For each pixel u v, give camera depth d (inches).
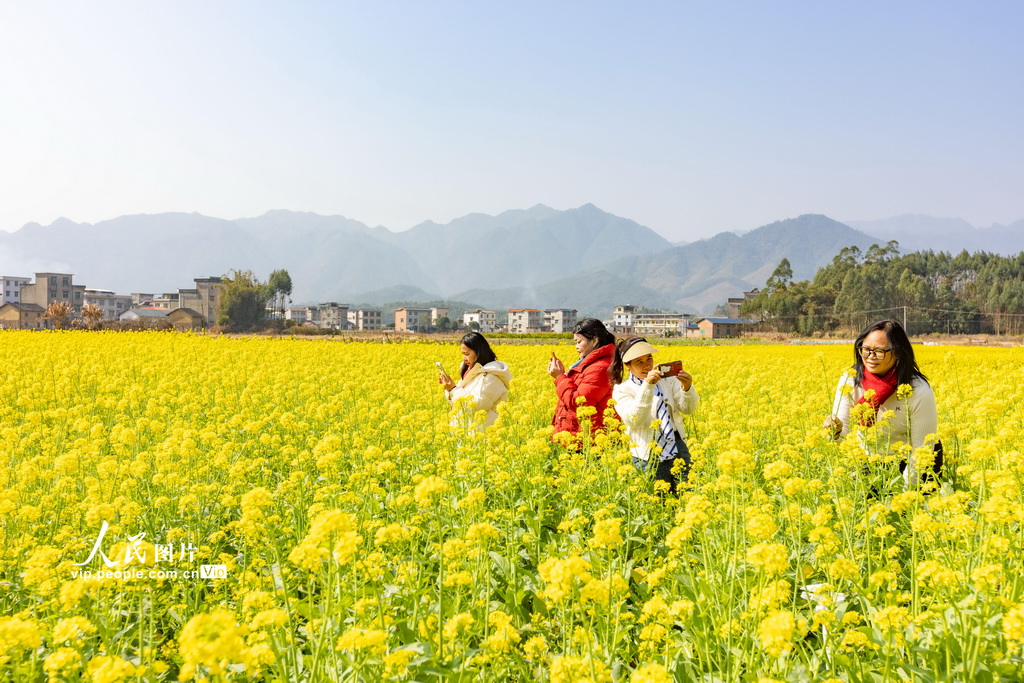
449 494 221.8
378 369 743.1
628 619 154.9
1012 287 5438.0
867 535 160.7
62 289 6077.8
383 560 153.8
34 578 149.0
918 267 6368.1
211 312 5905.5
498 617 141.9
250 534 154.8
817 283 6879.9
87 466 269.6
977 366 741.3
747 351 1403.8
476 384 329.1
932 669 125.9
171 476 230.7
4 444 309.6
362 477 237.5
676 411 269.7
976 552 154.5
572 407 305.7
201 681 102.5
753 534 129.5
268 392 479.2
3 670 119.1
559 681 111.8
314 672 116.5
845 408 240.2
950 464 271.1
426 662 127.9
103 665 104.2
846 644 127.2
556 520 239.6
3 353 762.2
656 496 230.8
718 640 133.3
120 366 639.8
